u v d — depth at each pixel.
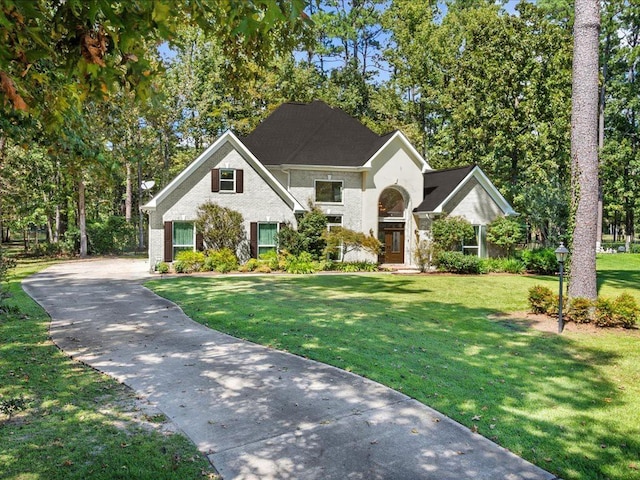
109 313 11.09
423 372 6.89
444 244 22.95
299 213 22.89
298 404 5.63
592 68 11.04
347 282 17.67
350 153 24.44
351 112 37.03
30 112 2.80
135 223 34.84
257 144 25.11
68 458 4.14
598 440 4.85
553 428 5.11
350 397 5.88
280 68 32.56
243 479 3.95
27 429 4.71
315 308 11.70
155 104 2.99
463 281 18.83
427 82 34.84
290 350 7.93
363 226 24.00
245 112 33.75
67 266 23.34
